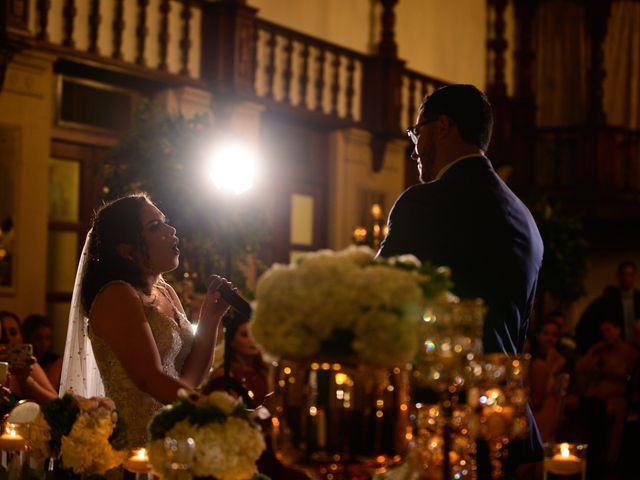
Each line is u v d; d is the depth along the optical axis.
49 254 9.30
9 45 8.47
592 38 15.20
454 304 2.14
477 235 2.90
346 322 2.05
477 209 2.93
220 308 3.70
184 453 2.35
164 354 3.58
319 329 2.06
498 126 14.87
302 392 2.10
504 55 15.70
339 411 2.08
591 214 14.97
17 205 8.73
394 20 13.15
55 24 9.09
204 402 2.44
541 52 16.28
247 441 2.40
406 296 2.05
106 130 9.66
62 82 9.30
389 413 2.10
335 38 12.89
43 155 8.92
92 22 9.32
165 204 7.53
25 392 5.61
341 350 2.09
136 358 3.39
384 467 2.13
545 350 8.99
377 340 2.03
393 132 12.98
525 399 2.22
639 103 16.17
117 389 3.48
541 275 12.60
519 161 15.31
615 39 16.16
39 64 8.87
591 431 9.66
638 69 16.17
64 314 9.41
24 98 8.77
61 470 2.84
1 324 6.45
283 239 11.92
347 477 2.11
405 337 2.04
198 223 7.54
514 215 2.99
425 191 2.97
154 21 10.11
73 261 9.47
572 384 9.91
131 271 3.60
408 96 13.70
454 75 14.84
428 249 2.90
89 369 3.92
